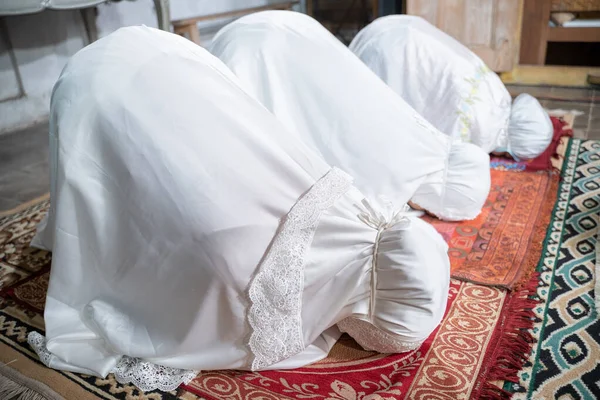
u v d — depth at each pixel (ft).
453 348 4.34
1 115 11.09
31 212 7.31
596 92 11.60
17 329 4.89
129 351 4.14
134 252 3.89
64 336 4.31
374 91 5.92
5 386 4.20
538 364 4.16
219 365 4.09
